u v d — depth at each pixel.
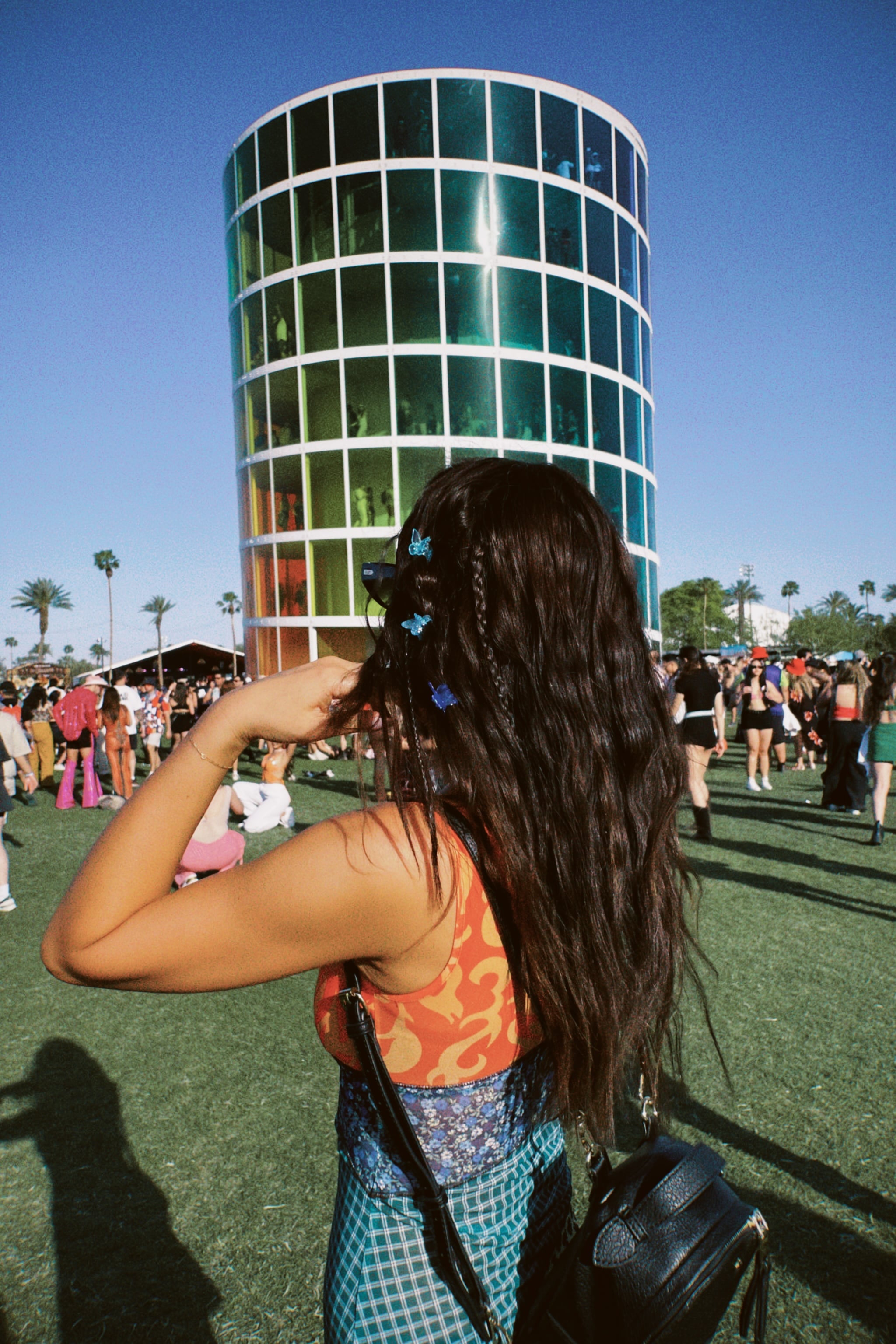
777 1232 2.52
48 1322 2.23
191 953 0.78
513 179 20.14
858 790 9.82
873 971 4.64
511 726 0.87
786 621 96.75
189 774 0.82
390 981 0.85
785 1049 3.68
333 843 0.80
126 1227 2.61
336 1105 3.34
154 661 47.66
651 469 23.88
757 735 11.65
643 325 23.56
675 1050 1.15
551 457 20.34
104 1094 3.44
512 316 20.12
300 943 0.79
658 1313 0.85
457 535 0.92
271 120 20.95
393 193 19.84
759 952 4.95
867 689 8.68
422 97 19.78
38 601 85.06
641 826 0.94
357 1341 0.91
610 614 0.95
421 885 0.81
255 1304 2.29
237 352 22.92
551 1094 0.96
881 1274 2.35
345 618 20.33
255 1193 2.77
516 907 0.87
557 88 20.62
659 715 0.98
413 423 19.84
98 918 0.77
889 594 97.06
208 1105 3.35
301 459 20.69
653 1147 1.00
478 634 0.89
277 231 21.12
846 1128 3.06
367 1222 0.92
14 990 4.63
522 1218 0.95
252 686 0.86
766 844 8.04
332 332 20.48
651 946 0.95
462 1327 0.90
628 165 22.53
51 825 10.18
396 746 0.88
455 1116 0.88
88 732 11.83
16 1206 2.72
